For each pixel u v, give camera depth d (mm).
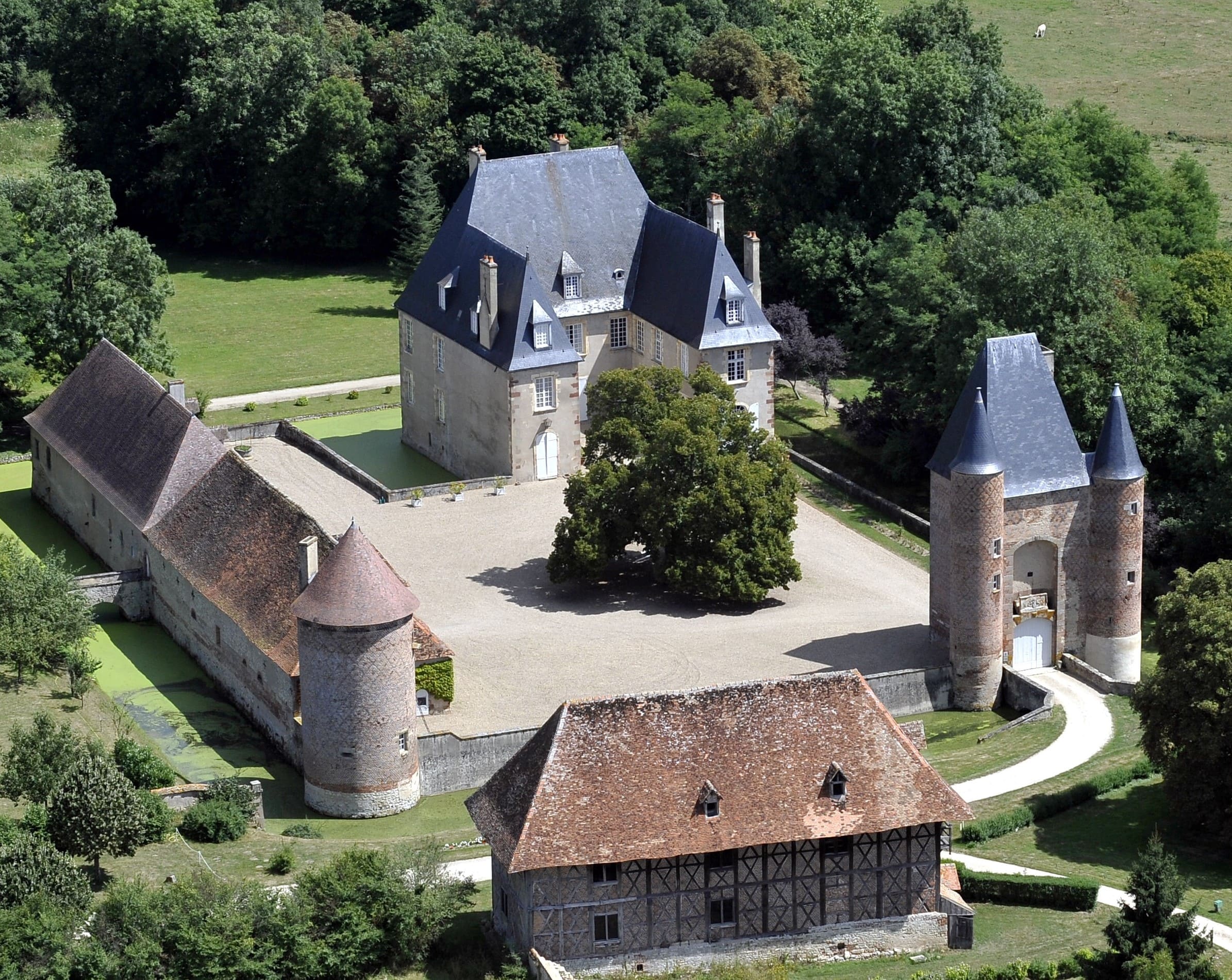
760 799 174875
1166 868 166875
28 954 166000
